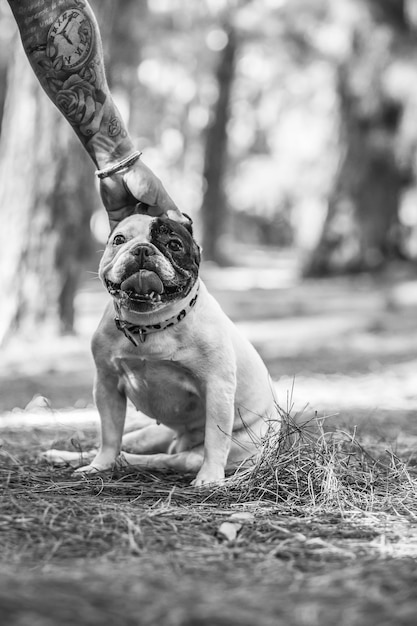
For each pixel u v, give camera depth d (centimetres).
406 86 2200
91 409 764
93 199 1223
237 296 2067
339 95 2388
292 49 2742
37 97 1162
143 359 441
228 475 456
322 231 2428
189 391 454
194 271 428
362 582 273
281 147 3750
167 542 325
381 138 2311
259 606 250
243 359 475
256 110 3584
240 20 2605
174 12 2538
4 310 1162
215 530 346
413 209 2539
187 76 2994
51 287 1170
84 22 451
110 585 265
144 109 3064
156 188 449
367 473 440
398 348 1316
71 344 1151
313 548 320
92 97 452
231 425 444
